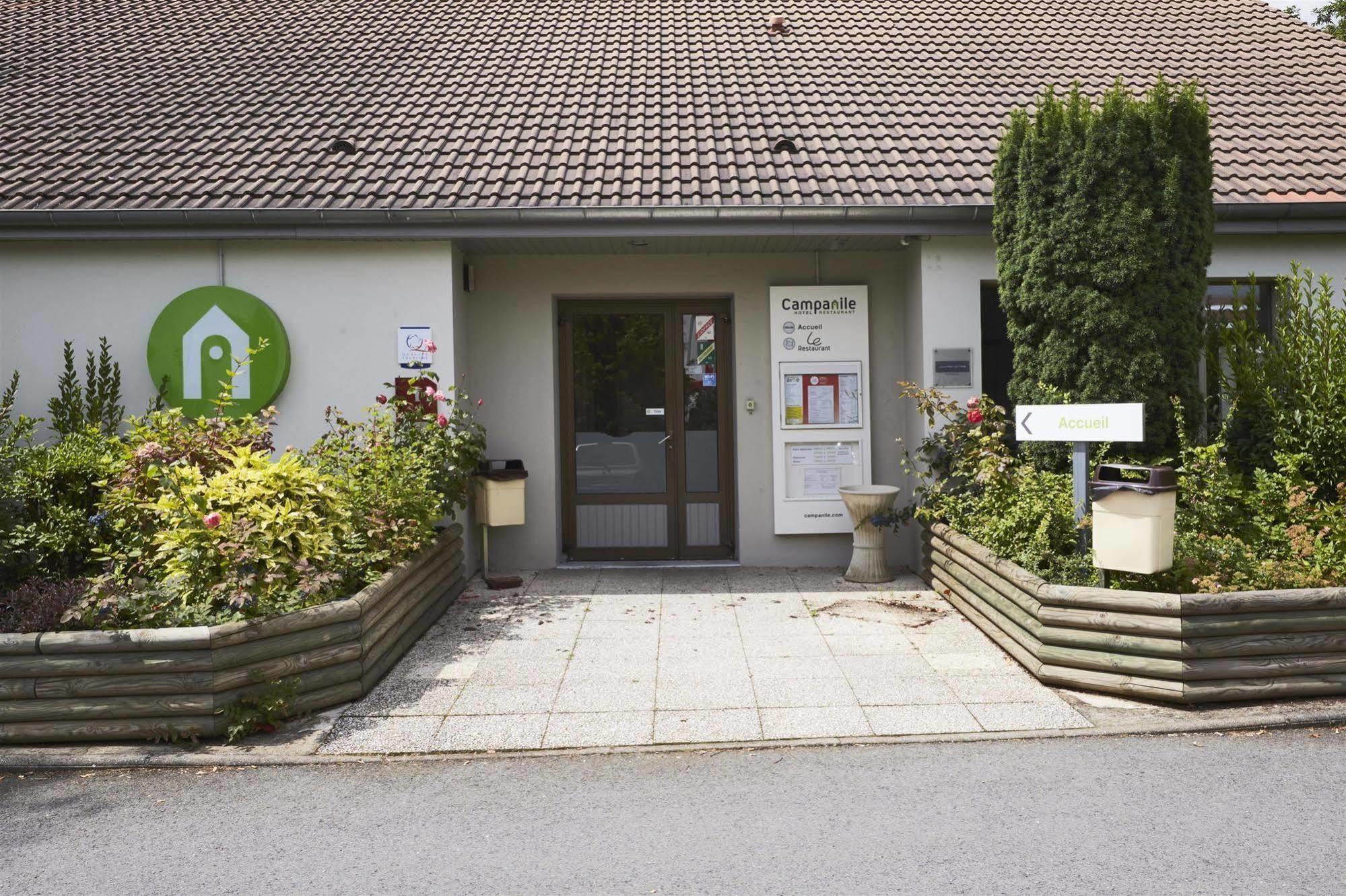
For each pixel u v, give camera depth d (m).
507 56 11.34
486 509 8.09
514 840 3.61
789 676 5.50
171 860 3.51
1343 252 8.05
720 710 4.99
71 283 7.80
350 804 3.98
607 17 12.62
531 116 9.69
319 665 5.02
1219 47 11.35
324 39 11.81
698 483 9.01
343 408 7.88
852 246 8.34
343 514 6.00
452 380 7.90
